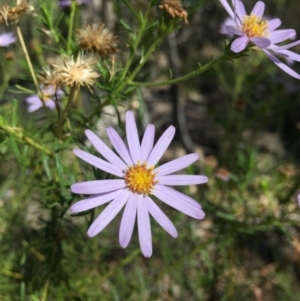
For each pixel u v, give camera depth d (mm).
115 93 86
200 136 249
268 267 161
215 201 140
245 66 182
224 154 175
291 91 214
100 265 131
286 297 156
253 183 155
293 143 231
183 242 145
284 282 157
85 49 90
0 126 84
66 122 98
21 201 116
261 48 80
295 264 164
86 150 89
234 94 176
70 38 95
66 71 80
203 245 124
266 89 251
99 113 94
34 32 153
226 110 240
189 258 126
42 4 96
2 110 114
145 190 76
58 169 87
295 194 115
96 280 123
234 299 148
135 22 176
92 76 81
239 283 151
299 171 147
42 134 93
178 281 139
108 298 129
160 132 241
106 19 171
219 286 152
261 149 202
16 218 124
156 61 202
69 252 128
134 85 89
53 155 94
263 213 125
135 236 154
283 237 159
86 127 99
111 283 129
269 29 92
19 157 84
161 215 75
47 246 110
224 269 140
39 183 103
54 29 97
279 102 216
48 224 103
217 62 83
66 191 92
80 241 120
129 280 136
